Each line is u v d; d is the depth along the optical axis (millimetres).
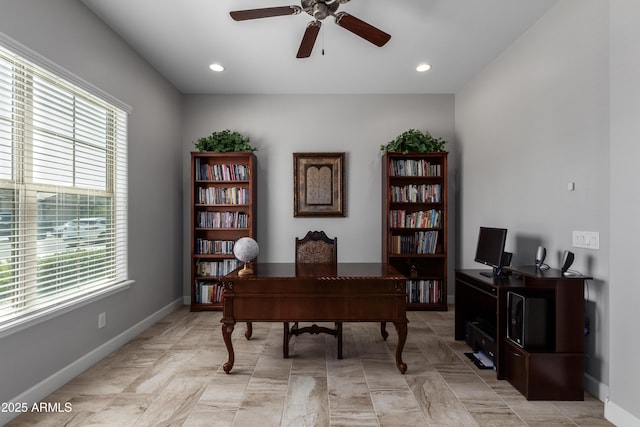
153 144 3490
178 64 3434
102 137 2689
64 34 2238
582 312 2053
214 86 4043
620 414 1781
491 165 3404
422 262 4273
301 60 3369
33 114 2008
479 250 3064
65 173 2311
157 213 3574
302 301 2369
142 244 3262
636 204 1710
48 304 2107
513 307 2252
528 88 2781
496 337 2377
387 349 2859
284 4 2459
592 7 2109
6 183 1874
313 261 3240
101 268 2654
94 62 2549
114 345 2793
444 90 4199
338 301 2365
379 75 3738
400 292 2369
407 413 1917
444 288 4004
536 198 2680
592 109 2113
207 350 2814
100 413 1897
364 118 4285
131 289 3068
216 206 4164
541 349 2107
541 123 2613
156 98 3557
